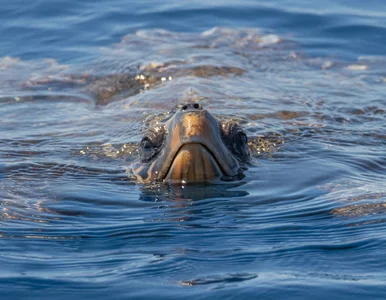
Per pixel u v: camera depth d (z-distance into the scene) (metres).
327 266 15.62
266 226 17.84
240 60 34.31
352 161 22.91
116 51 36.06
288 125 25.80
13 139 25.30
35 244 17.03
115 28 38.75
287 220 18.22
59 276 15.26
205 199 19.69
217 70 32.53
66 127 26.75
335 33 37.72
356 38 37.12
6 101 31.09
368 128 26.19
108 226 18.05
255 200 19.59
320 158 23.03
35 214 19.02
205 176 20.64
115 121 26.80
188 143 20.02
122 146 23.97
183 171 20.45
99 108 29.91
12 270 15.55
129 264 15.77
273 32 38.00
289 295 14.34
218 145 20.61
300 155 23.25
